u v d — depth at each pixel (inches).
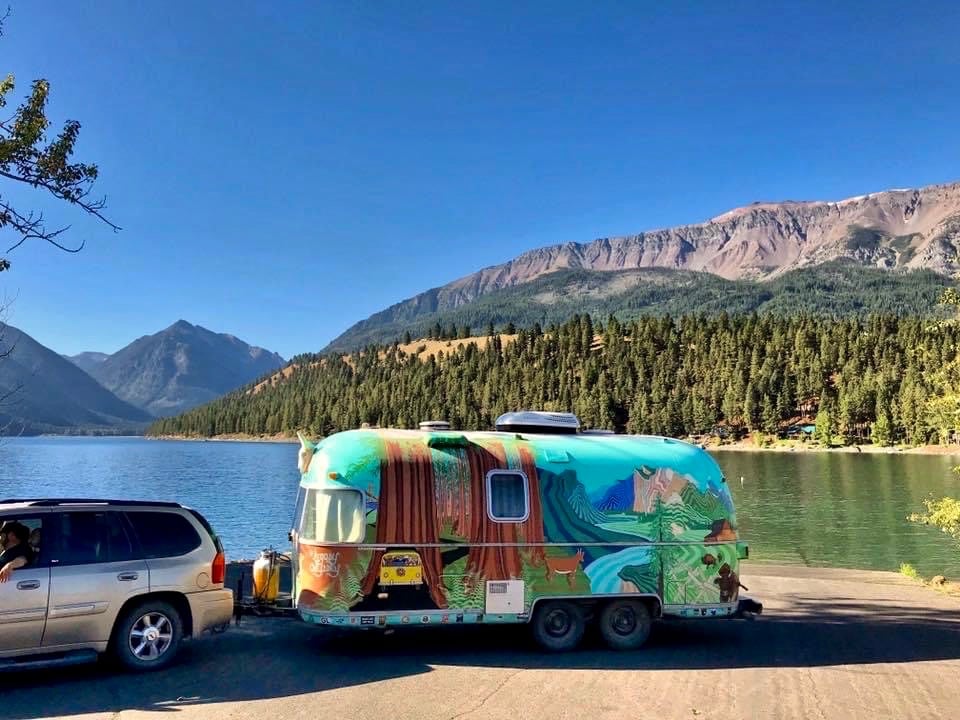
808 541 1381.6
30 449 7121.1
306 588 366.9
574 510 389.4
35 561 311.3
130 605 331.6
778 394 6441.9
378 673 338.0
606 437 426.9
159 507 348.2
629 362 7544.3
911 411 5364.2
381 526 366.9
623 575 389.7
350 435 387.5
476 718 276.5
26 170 368.8
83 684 312.8
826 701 303.1
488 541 376.5
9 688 306.8
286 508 1914.4
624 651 388.2
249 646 389.4
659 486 403.5
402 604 365.1
